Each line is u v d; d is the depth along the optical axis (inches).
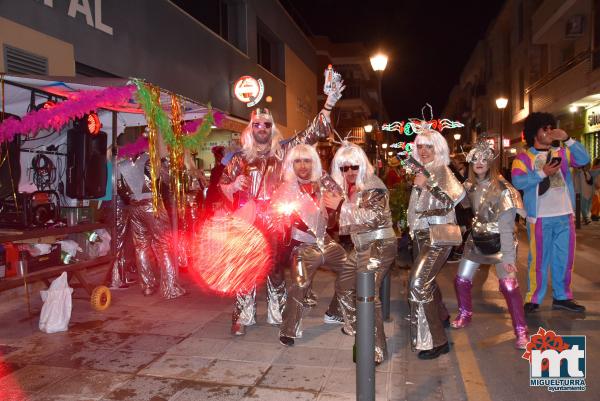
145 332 187.3
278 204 167.6
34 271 198.8
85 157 212.7
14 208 208.5
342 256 169.5
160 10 412.8
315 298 210.4
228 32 605.0
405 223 280.5
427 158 157.6
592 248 370.3
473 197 173.0
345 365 153.0
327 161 509.0
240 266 184.4
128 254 266.7
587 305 220.1
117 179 243.4
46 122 183.3
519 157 210.1
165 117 224.4
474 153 166.9
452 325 193.8
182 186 250.4
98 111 261.6
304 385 139.1
